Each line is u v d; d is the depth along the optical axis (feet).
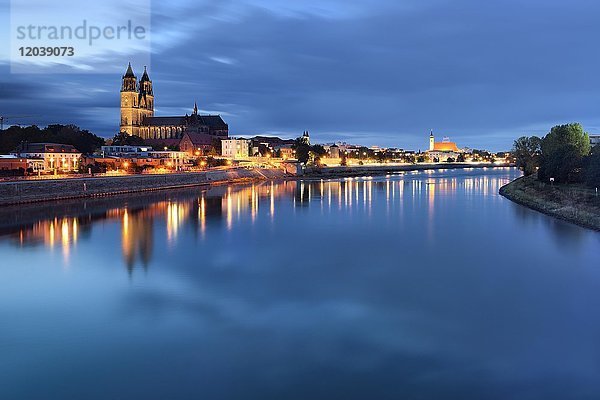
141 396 110.83
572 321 152.76
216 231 323.37
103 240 288.51
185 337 141.28
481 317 156.87
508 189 620.90
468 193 620.08
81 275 207.41
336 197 578.25
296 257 242.99
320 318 156.25
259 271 215.10
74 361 126.72
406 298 176.76
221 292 183.52
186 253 252.01
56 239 290.97
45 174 633.61
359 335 142.61
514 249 258.57
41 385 115.55
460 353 131.13
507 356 128.88
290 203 510.17
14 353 131.54
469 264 226.38
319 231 322.96
